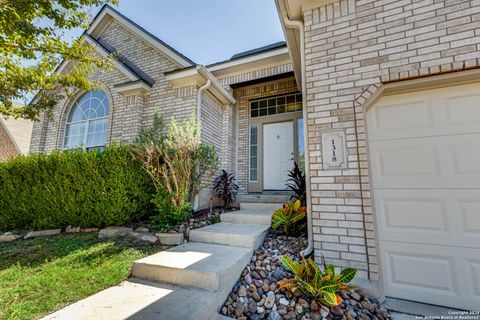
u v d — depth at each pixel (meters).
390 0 2.78
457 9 2.46
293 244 3.29
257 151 6.75
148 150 4.13
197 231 3.62
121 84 5.95
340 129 2.79
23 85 4.23
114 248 3.33
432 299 2.36
